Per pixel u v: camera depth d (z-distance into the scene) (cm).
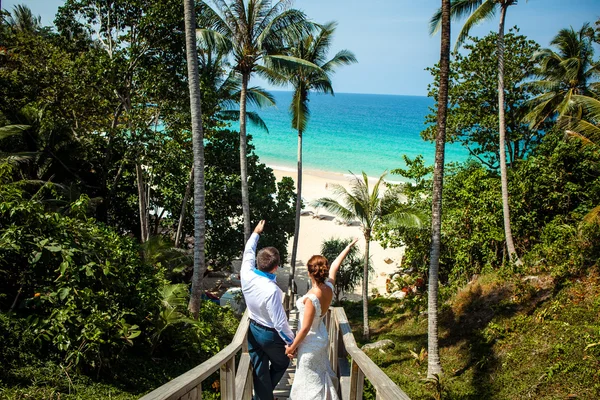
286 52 2056
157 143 1966
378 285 2641
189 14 1253
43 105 1930
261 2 1808
